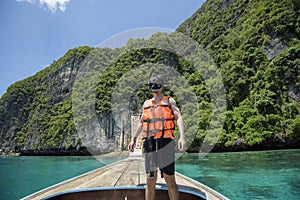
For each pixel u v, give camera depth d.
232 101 23.20
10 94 46.38
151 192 1.44
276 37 24.83
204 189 1.83
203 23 33.44
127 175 2.25
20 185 6.38
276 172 6.44
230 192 4.37
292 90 21.14
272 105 20.25
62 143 25.94
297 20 24.33
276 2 26.98
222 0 34.59
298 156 10.95
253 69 24.12
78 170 9.62
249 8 31.19
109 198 1.77
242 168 7.51
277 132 18.66
